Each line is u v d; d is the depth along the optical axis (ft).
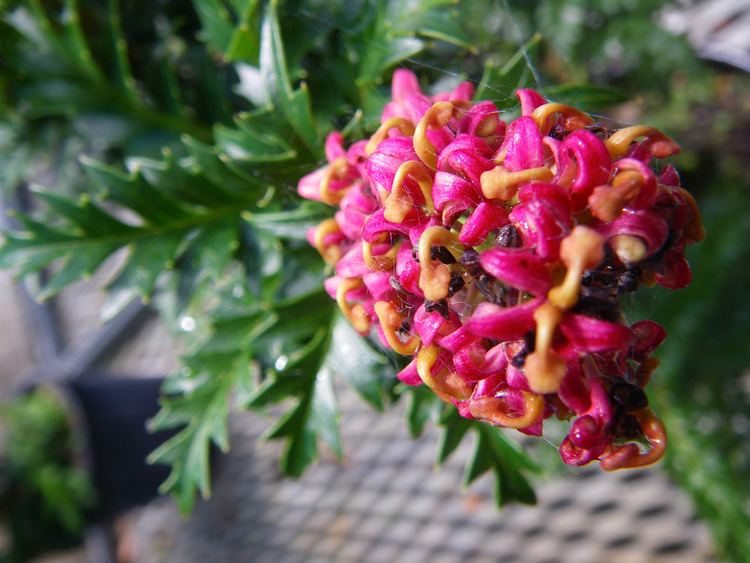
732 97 0.78
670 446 0.59
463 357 0.22
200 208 0.37
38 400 1.44
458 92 0.27
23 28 0.44
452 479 1.09
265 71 0.32
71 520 1.35
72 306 1.34
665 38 0.68
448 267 0.22
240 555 1.26
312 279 0.37
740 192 0.74
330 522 1.18
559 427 0.28
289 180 0.34
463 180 0.22
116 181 0.36
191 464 0.39
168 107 0.46
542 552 1.00
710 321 0.60
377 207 0.25
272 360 0.40
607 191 0.19
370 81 0.34
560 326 0.19
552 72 0.72
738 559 0.55
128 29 0.49
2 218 1.08
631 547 0.93
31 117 0.51
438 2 0.34
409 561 1.10
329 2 0.36
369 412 1.15
